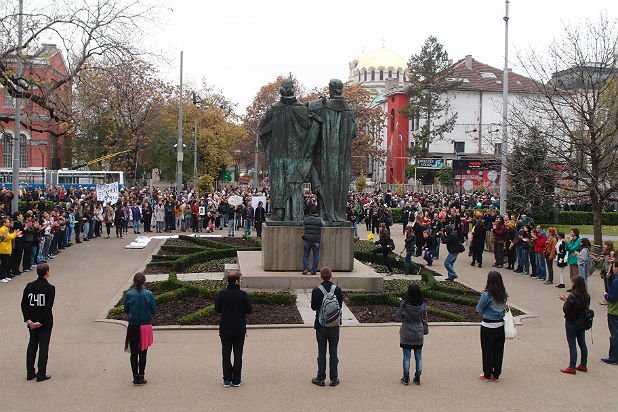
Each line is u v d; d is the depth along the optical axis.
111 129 53.03
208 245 26.36
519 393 9.28
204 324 13.12
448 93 77.06
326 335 9.43
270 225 17.28
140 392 9.03
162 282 16.62
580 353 11.45
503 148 30.58
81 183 51.06
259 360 10.75
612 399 9.09
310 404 8.63
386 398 8.95
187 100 66.88
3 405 8.44
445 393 9.21
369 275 17.08
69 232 27.78
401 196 55.66
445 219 27.30
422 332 9.55
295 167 17.70
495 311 9.77
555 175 25.09
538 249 20.97
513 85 77.81
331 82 17.91
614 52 23.86
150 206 35.62
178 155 42.97
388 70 109.25
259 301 14.85
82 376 9.77
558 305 16.52
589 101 24.78
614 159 23.33
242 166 118.19
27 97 24.78
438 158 72.81
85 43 25.33
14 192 26.81
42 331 9.58
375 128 73.69
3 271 18.41
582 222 43.09
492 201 43.09
